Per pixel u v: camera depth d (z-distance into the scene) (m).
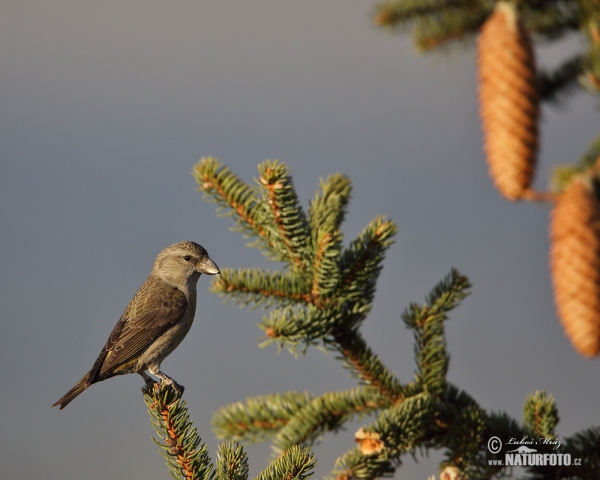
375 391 8.25
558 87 5.70
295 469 7.38
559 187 4.55
